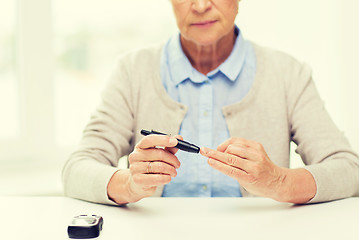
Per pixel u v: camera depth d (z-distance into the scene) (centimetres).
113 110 104
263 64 106
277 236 56
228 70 101
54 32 164
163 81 106
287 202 74
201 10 86
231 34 101
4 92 156
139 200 77
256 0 163
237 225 62
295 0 164
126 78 108
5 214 68
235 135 100
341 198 80
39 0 158
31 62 156
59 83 170
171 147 71
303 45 165
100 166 81
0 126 155
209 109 101
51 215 67
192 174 98
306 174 77
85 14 172
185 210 71
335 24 160
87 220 57
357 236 56
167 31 177
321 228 60
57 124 170
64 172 87
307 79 106
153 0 175
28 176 142
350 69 157
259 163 70
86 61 176
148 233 58
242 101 101
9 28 155
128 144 105
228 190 98
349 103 157
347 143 96
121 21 175
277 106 103
